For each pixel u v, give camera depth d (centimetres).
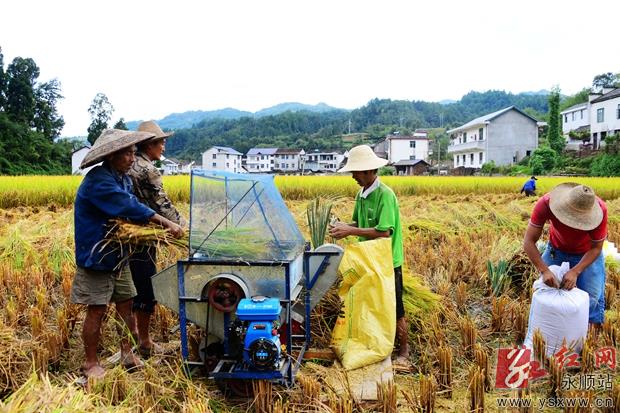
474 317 528
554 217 431
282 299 349
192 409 297
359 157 425
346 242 627
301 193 1980
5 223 1042
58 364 408
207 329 361
